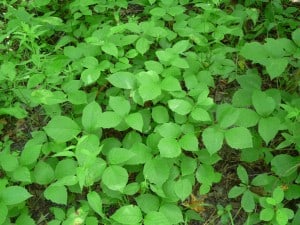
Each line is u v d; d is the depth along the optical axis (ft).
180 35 2.90
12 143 2.70
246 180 2.30
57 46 3.00
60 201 2.03
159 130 2.19
